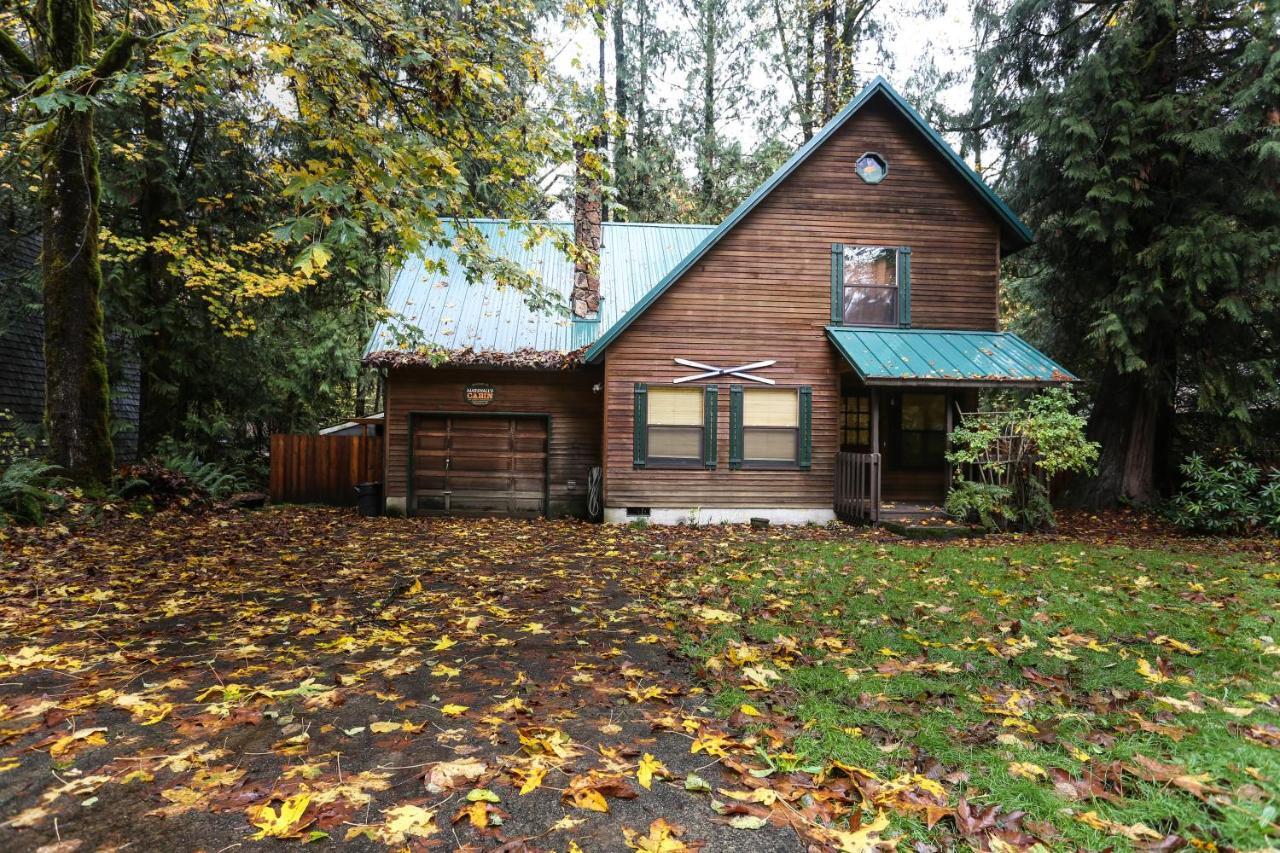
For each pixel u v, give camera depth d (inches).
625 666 165.8
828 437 508.4
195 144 587.8
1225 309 457.4
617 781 105.9
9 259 551.2
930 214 516.4
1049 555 332.2
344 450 577.3
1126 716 132.1
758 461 504.7
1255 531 443.5
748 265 506.6
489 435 544.7
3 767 112.5
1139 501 530.9
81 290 410.6
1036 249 573.0
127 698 139.2
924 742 121.2
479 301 585.6
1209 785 101.7
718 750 117.3
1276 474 449.1
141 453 606.9
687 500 500.1
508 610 223.0
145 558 299.9
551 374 546.6
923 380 434.9
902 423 527.2
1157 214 489.1
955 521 444.8
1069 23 515.8
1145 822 96.0
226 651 174.2
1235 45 467.2
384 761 115.6
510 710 137.3
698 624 204.8
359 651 176.9
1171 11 448.5
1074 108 483.8
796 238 509.4
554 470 543.8
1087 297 530.3
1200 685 150.5
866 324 513.0
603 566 310.5
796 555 334.3
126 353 579.5
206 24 212.4
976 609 219.9
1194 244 448.8
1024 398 570.6
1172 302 478.9
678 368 502.3
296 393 727.1
